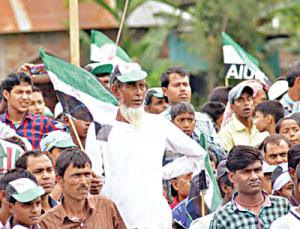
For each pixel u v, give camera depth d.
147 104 19.19
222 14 41.00
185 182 16.56
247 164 14.34
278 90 20.45
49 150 15.80
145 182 14.94
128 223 14.87
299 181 13.96
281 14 44.28
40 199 14.05
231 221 14.39
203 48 40.62
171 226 15.20
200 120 18.16
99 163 15.21
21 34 40.72
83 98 15.82
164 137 15.26
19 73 17.72
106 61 19.19
